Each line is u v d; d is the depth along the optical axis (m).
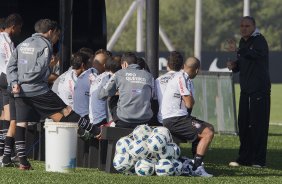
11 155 29.98
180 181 26.00
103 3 39.81
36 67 27.98
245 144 32.91
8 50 30.08
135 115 28.31
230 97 49.44
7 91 29.41
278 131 53.97
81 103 31.23
